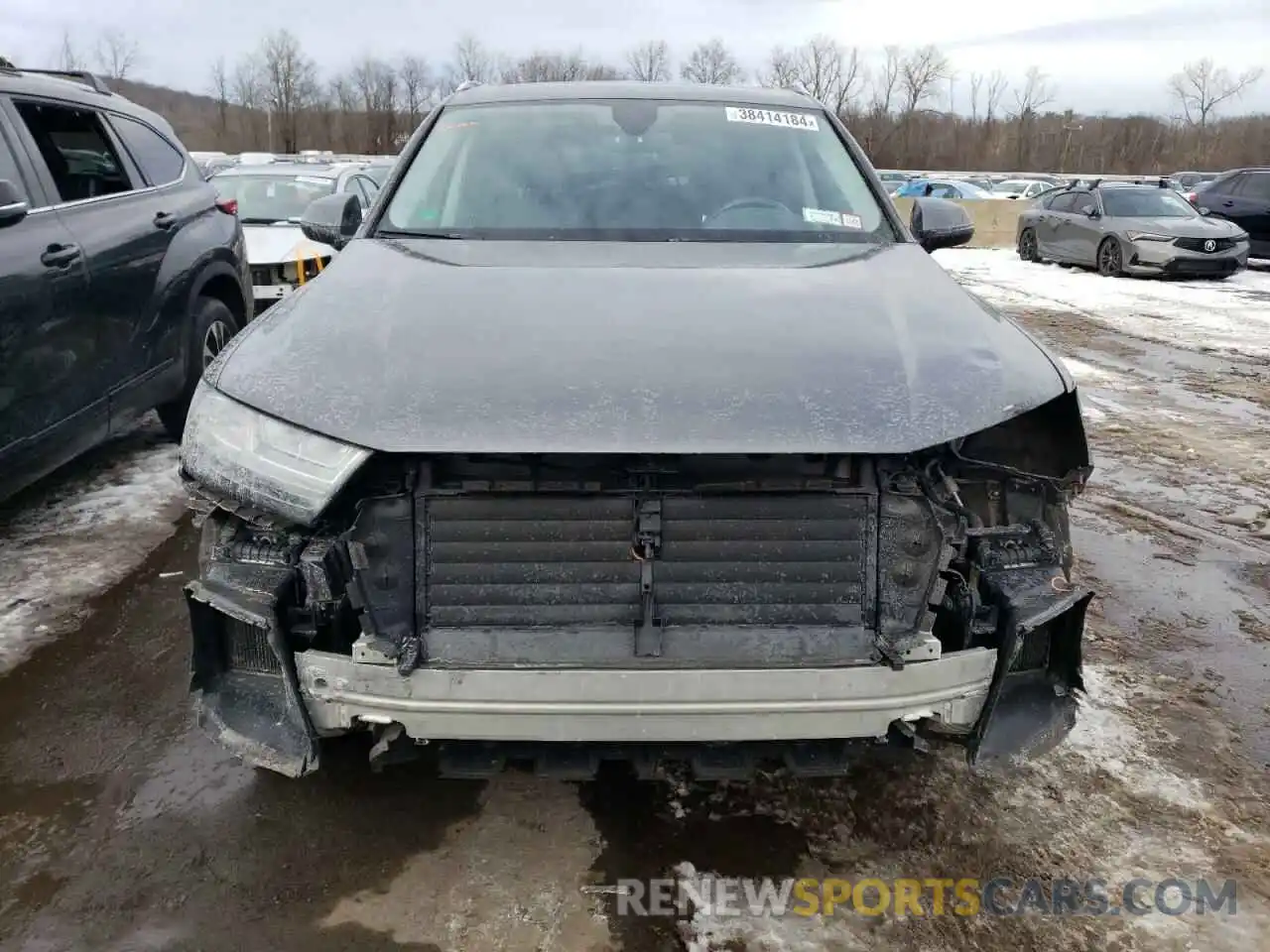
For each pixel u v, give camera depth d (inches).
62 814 98.7
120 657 127.9
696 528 81.5
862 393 81.3
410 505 80.9
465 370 81.7
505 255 108.7
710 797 103.0
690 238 117.3
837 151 136.2
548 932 85.1
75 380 154.5
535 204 122.2
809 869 93.4
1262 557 168.7
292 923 85.5
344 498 81.6
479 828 97.8
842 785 105.1
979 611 85.2
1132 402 279.6
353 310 92.2
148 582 149.3
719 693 77.9
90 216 164.2
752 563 82.2
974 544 86.7
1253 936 85.7
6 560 155.8
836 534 82.4
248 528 85.4
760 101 143.3
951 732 85.0
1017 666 88.0
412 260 106.2
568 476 81.2
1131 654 134.9
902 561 82.9
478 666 78.4
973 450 90.9
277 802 100.8
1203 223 576.4
